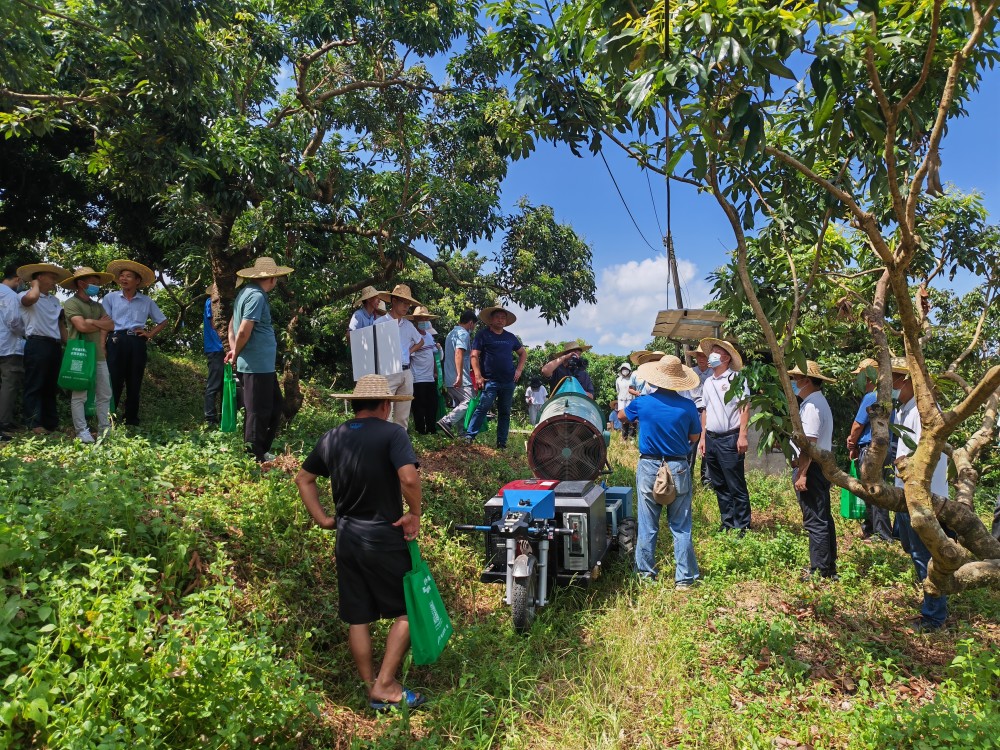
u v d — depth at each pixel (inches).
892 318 394.9
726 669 184.5
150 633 135.9
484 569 245.0
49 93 372.2
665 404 246.4
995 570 175.8
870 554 284.8
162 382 506.0
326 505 235.8
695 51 144.9
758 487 424.8
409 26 491.8
